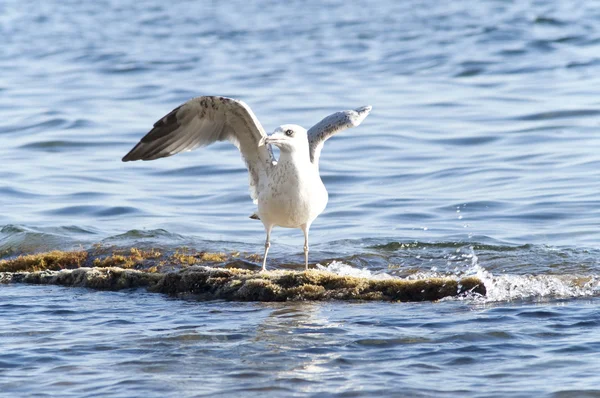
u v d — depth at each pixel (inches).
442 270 522.3
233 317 433.1
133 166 882.1
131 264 540.4
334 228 658.8
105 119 1106.7
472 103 1133.7
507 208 689.6
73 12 2518.5
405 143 945.5
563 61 1412.4
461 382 338.0
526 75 1318.9
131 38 1984.5
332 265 533.6
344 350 376.2
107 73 1512.1
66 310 453.7
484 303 449.7
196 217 701.3
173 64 1587.1
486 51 1557.6
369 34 1876.2
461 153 893.2
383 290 472.1
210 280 490.9
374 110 1116.5
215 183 813.2
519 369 350.3
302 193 460.1
